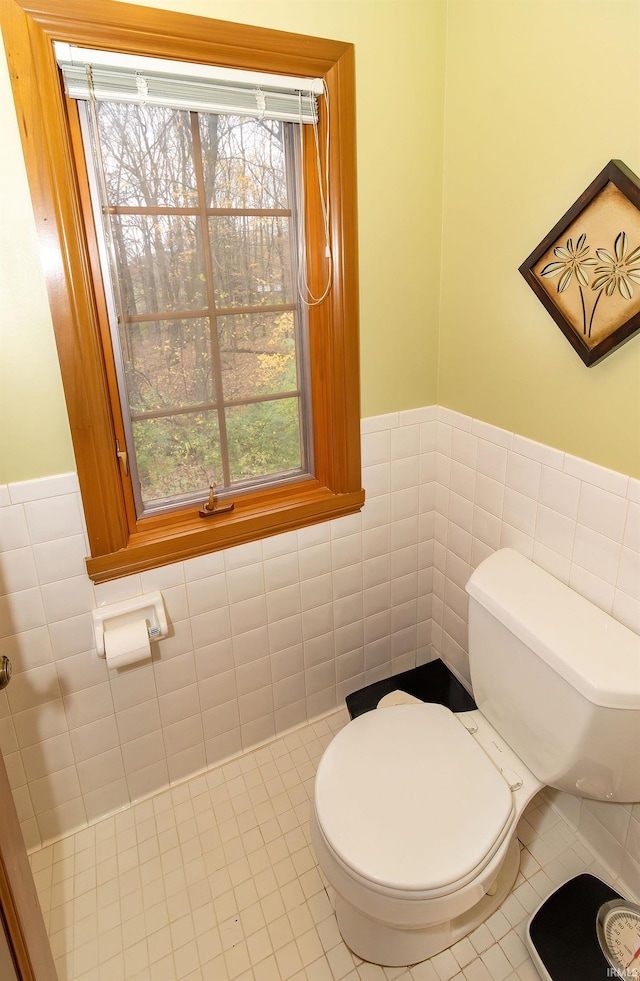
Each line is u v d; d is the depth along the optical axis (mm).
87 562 1355
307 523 1648
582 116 1114
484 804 1226
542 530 1438
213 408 1495
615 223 1062
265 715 1816
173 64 1170
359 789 1260
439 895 1093
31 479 1269
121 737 1585
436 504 1870
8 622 1337
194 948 1351
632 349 1116
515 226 1329
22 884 921
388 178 1456
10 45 1029
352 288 1488
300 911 1416
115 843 1576
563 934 1304
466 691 1852
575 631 1223
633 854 1374
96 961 1331
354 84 1336
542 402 1366
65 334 1188
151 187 1268
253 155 1356
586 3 1056
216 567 1549
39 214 1112
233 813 1646
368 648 1948
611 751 1143
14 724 1420
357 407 1606
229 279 1416
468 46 1350
